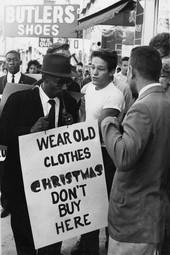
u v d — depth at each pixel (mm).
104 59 3322
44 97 3027
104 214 2977
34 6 5074
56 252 3373
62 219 2902
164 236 2533
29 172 2840
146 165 2418
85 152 2936
